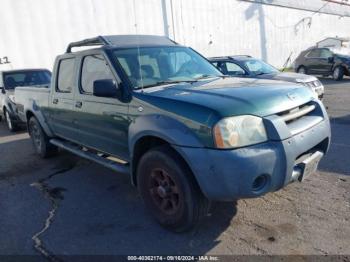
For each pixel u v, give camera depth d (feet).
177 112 9.88
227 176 8.87
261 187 9.29
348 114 27.66
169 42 16.29
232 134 8.90
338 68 54.65
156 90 11.41
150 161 10.80
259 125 9.31
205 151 9.12
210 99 9.78
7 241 10.91
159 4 51.55
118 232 11.10
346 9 107.55
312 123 10.85
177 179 10.07
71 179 16.31
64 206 13.30
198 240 10.32
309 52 60.80
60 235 11.11
